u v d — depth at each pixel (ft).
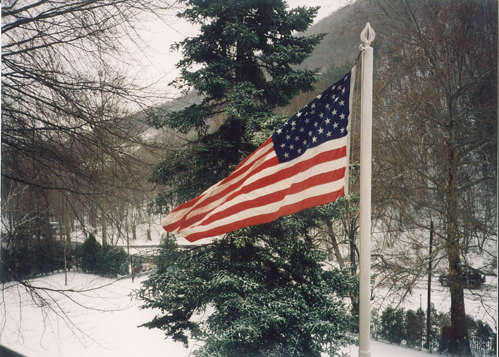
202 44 30.35
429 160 45.96
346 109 14.21
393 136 46.26
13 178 20.97
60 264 26.84
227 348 26.12
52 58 19.74
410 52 44.91
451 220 40.73
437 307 46.32
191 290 28.48
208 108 31.65
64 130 19.80
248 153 32.40
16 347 24.72
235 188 16.40
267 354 27.32
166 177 27.81
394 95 46.09
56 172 21.58
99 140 19.92
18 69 19.58
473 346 39.04
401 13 45.73
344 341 28.22
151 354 30.89
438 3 43.11
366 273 12.34
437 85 43.93
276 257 31.14
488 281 42.01
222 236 32.40
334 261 49.93
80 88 19.79
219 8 28.63
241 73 32.32
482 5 41.24
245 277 28.30
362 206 12.58
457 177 43.14
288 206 14.89
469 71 42.24
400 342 42.83
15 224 23.34
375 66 47.93
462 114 41.83
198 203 17.43
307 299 30.66
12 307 25.29
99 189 21.08
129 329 34.81
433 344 40.96
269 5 30.76
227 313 27.37
